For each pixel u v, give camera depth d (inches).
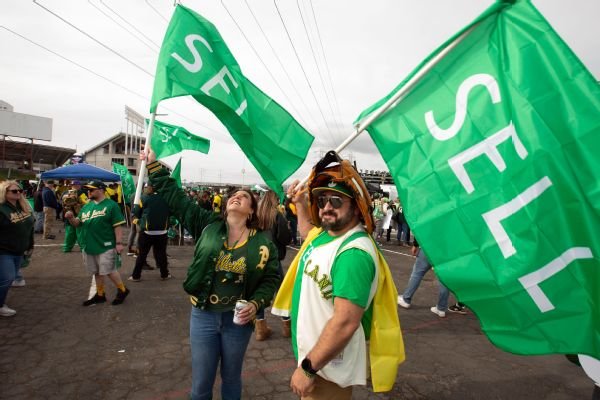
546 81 61.9
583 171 58.2
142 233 244.4
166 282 246.1
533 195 61.9
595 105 57.9
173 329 165.3
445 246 69.2
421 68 71.8
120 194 494.6
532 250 61.9
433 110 73.2
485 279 65.4
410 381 128.3
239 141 113.7
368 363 81.5
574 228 59.0
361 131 80.0
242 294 90.5
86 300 198.1
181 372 127.2
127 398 110.8
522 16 64.8
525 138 62.8
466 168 68.6
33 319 169.0
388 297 67.6
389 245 518.9
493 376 134.2
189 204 101.8
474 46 69.7
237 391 92.0
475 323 190.5
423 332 176.1
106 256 189.3
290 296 81.0
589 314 58.5
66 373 123.3
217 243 89.6
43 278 241.8
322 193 68.1
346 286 57.8
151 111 105.1
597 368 75.1
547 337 60.8
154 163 101.7
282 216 165.8
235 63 117.3
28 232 175.0
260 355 143.1
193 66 107.9
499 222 64.8
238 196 91.9
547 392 124.6
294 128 117.1
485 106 67.6
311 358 58.1
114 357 136.3
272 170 114.6
